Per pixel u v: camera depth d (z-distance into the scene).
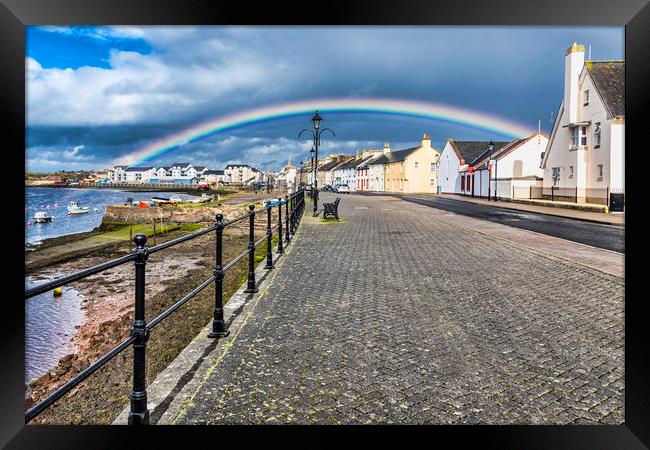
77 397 4.25
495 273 7.96
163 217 31.20
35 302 8.83
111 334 6.85
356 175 100.06
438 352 4.22
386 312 5.53
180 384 3.53
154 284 9.79
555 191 32.47
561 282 7.25
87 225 33.91
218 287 4.69
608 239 13.33
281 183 110.62
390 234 14.16
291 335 4.68
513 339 4.59
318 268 8.44
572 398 3.34
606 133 26.80
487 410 3.16
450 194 57.12
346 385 3.52
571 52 29.75
